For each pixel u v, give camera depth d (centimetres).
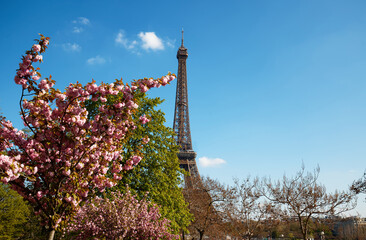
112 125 958
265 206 3077
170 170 2548
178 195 2592
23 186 914
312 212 2523
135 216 1492
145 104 2520
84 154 972
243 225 3272
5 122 932
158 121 2542
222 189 3416
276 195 2753
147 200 2181
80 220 1407
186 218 2595
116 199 1512
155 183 2384
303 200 2636
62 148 944
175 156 2638
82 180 986
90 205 1438
